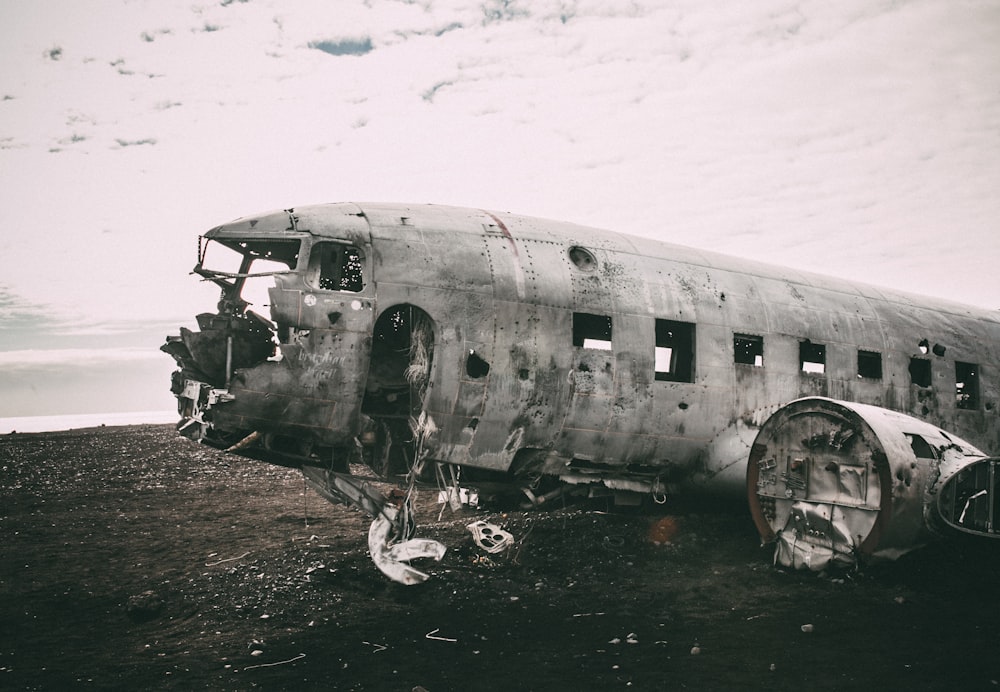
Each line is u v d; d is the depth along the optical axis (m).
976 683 4.95
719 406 9.05
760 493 8.38
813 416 7.98
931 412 11.12
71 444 21.88
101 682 5.04
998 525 8.03
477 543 8.59
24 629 6.21
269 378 6.86
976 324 12.31
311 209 7.71
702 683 4.98
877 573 7.77
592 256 8.77
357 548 8.88
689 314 9.00
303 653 5.61
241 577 7.66
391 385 8.06
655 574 8.03
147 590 7.31
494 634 6.07
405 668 5.30
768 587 7.51
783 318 9.84
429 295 7.49
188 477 16.12
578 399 8.09
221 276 7.36
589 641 5.89
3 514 11.55
